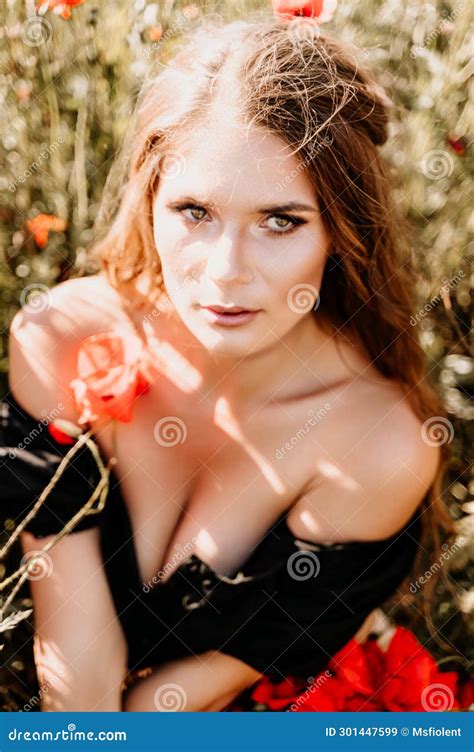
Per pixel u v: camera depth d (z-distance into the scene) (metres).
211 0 1.58
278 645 1.34
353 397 1.36
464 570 1.61
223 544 1.34
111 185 1.56
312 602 1.33
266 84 1.14
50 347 1.39
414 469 1.35
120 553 1.38
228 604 1.32
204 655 1.35
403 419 1.36
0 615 1.19
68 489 1.36
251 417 1.35
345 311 1.36
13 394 1.41
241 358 1.30
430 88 1.61
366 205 1.25
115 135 1.61
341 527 1.34
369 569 1.37
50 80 1.59
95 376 1.20
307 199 1.17
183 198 1.15
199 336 1.23
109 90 1.64
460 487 1.67
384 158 1.36
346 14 1.60
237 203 1.14
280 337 1.25
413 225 1.62
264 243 1.17
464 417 1.62
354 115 1.21
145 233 1.30
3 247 1.64
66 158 1.67
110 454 1.37
